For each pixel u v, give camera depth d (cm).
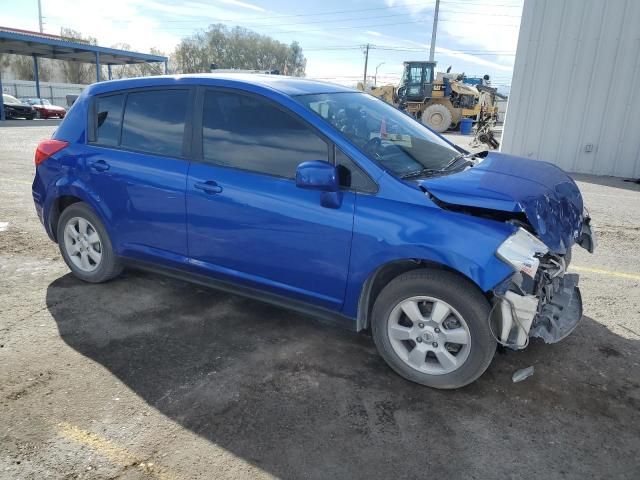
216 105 356
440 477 233
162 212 374
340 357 336
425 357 300
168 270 393
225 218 344
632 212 769
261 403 285
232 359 330
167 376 309
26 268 480
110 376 307
